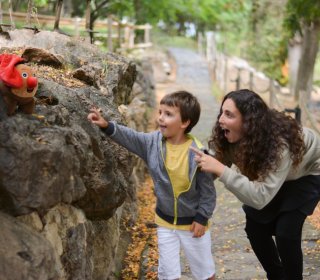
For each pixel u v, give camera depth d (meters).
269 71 17.59
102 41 9.98
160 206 2.89
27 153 2.05
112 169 2.86
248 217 3.01
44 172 2.11
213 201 2.79
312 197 2.84
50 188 2.13
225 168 2.57
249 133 2.64
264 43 17.44
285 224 2.82
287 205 2.82
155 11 10.41
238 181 2.55
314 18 10.44
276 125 2.65
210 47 20.38
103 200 2.81
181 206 2.81
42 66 3.57
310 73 13.15
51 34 4.43
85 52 4.44
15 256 1.95
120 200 3.01
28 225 2.17
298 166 2.77
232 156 2.92
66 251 2.45
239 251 4.42
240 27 21.58
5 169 2.03
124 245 4.44
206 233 2.91
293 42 16.38
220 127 2.86
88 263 2.77
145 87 10.33
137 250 4.45
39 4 6.99
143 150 2.86
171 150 2.81
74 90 3.07
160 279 2.93
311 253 4.21
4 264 1.91
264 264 3.10
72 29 8.16
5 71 2.15
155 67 17.31
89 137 2.61
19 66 2.20
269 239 3.04
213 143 2.91
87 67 4.01
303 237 4.61
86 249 2.74
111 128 2.76
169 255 2.88
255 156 2.64
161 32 25.39
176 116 2.75
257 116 2.64
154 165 2.82
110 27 9.30
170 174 2.78
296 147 2.65
